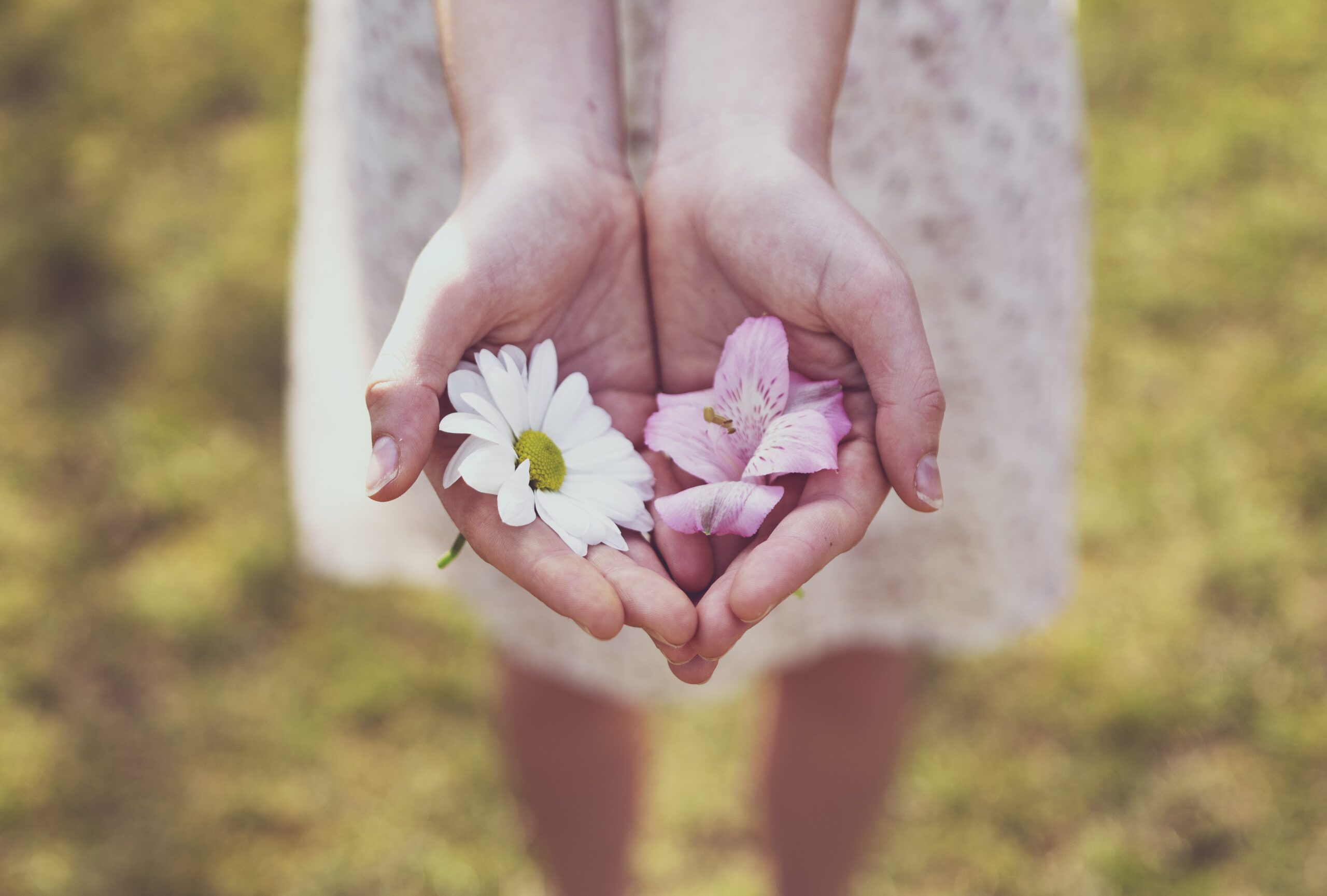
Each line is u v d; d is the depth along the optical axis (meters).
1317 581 2.39
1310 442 2.55
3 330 2.88
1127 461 2.59
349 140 1.43
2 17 3.47
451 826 2.25
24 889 2.16
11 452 2.68
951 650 2.25
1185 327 2.76
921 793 2.25
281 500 2.62
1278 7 3.21
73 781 2.28
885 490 1.01
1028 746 2.29
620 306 1.17
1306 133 3.01
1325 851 2.10
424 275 0.99
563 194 1.08
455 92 1.16
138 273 2.96
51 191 3.12
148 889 2.17
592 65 1.16
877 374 0.98
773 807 1.97
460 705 2.38
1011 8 1.28
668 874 2.22
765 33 1.13
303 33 3.40
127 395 2.77
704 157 1.11
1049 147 1.42
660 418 1.12
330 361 1.68
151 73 3.34
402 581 2.51
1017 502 1.59
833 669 1.78
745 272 1.08
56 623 2.46
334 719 2.37
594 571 0.92
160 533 2.59
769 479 1.05
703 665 0.94
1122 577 2.45
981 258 1.38
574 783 1.90
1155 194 2.96
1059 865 2.16
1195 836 2.15
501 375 1.01
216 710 2.38
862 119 1.27
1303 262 2.82
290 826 2.25
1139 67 3.17
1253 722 2.25
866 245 0.99
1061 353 1.58
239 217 3.05
